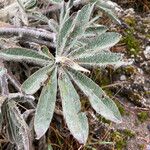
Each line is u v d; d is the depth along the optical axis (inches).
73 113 6.7
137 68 9.4
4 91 6.8
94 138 8.2
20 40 8.0
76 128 6.6
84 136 6.5
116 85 9.1
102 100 6.8
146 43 9.9
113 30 10.1
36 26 8.6
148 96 9.0
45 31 8.0
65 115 6.6
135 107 8.8
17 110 6.8
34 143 7.7
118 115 6.7
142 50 9.8
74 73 7.0
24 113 7.3
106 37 7.2
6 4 8.6
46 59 7.0
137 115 8.7
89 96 6.8
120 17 10.4
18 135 6.8
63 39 7.0
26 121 7.7
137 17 10.5
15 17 8.1
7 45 7.7
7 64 8.0
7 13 8.3
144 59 9.6
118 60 7.0
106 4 8.8
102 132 8.3
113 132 8.3
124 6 10.9
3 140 7.5
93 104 6.8
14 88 7.9
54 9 8.7
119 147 8.1
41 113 6.6
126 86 9.0
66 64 6.9
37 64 7.5
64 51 7.1
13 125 6.8
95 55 7.0
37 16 8.3
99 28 8.3
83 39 7.8
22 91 6.6
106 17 10.2
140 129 8.5
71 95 6.8
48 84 6.8
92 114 8.4
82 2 8.7
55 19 9.0
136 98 8.9
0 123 6.8
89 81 6.9
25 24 8.0
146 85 9.1
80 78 6.9
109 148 8.1
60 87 6.8
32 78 6.7
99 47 7.1
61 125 8.1
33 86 6.6
